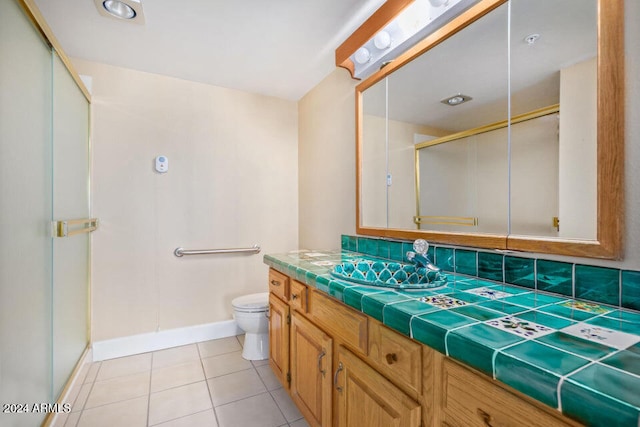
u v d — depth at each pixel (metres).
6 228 1.03
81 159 1.93
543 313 0.79
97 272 2.14
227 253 2.58
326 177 2.34
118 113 2.19
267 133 2.73
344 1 1.49
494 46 1.13
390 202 1.67
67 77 1.66
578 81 0.89
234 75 2.32
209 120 2.50
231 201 2.59
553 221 0.96
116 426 1.49
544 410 0.52
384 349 0.91
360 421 1.02
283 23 1.67
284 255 1.90
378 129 1.75
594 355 0.55
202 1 1.49
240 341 2.49
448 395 0.70
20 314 1.13
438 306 0.85
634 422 0.39
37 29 1.27
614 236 0.81
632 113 0.79
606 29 0.82
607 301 0.85
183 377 1.94
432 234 1.39
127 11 1.58
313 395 1.36
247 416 1.58
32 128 1.24
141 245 2.27
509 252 1.10
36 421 1.27
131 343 2.24
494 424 0.60
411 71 1.51
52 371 1.45
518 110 1.05
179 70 2.25
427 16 1.35
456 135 1.28
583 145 0.88
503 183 1.10
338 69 2.17
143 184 2.28
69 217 1.70
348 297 1.04
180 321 2.42
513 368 0.54
